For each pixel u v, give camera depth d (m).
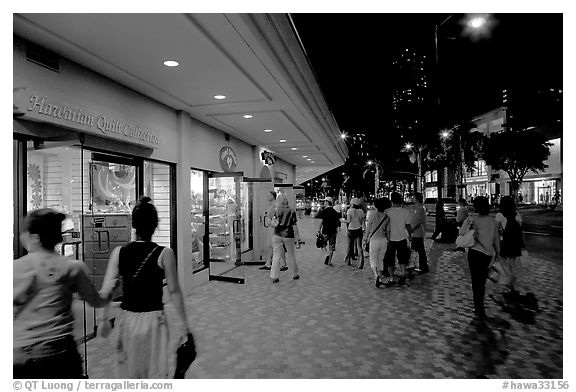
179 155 7.87
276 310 6.45
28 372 2.35
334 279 8.87
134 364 2.79
